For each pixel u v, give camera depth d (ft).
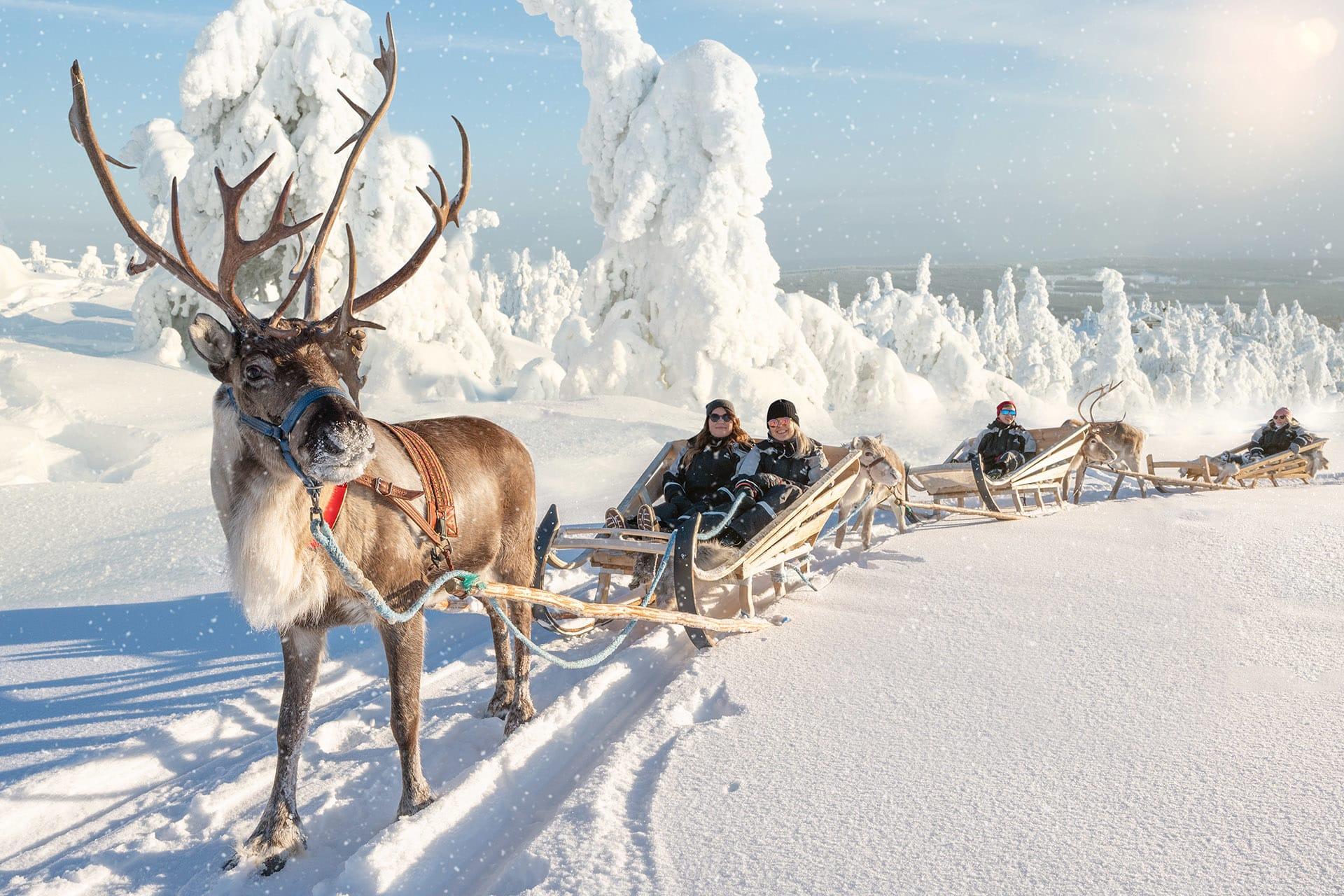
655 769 14.44
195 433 56.03
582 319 95.61
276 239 12.07
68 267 315.58
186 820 13.71
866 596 23.97
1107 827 11.40
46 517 37.76
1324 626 19.15
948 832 11.60
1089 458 50.62
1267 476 53.78
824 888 10.55
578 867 11.41
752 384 88.94
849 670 18.24
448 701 18.45
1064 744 14.07
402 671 13.71
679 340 90.53
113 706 18.39
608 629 23.08
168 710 18.12
